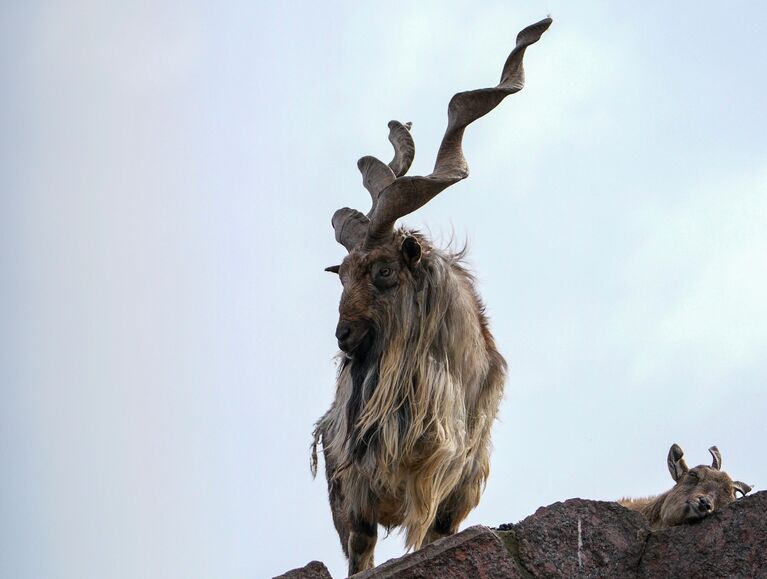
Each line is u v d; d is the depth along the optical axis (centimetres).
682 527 2845
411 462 3394
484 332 3706
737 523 2791
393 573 2742
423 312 3459
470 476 3525
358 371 3506
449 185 3562
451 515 3522
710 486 3578
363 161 3859
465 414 3488
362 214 3812
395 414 3397
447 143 3697
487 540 2783
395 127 4009
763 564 2744
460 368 3478
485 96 3659
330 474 3809
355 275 3488
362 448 3438
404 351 3438
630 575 2830
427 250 3553
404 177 3491
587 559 2830
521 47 3722
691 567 2789
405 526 3425
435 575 2742
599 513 2878
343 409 3541
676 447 3806
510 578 2758
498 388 3631
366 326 3453
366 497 3469
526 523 2861
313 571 2758
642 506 3841
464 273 3728
